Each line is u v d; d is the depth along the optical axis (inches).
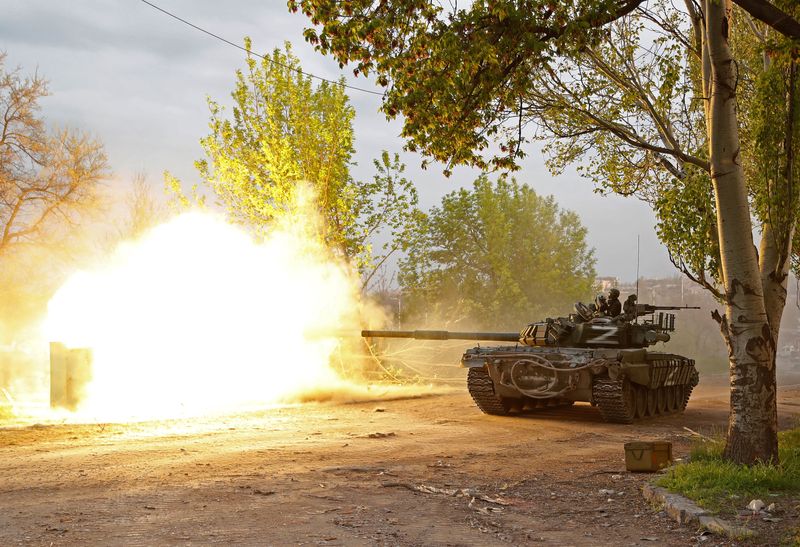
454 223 1758.1
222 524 323.6
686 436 633.6
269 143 1091.3
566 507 373.4
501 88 475.8
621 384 690.8
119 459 474.6
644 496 390.3
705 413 850.8
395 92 469.1
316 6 456.1
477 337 800.9
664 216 518.6
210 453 500.4
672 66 575.8
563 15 438.6
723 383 1378.0
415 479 434.6
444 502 380.2
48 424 633.6
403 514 352.5
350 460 486.6
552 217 1857.8
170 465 454.9
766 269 462.9
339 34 452.8
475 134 482.3
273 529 317.4
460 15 446.0
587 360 695.1
